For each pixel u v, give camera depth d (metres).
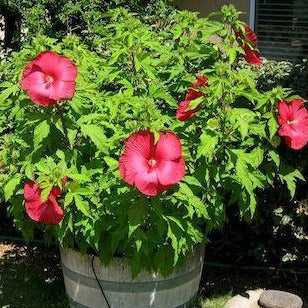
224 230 3.64
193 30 2.93
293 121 2.61
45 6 5.12
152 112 2.53
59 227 2.60
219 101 2.60
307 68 3.47
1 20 5.34
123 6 5.11
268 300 3.31
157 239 2.52
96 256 2.70
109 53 3.63
